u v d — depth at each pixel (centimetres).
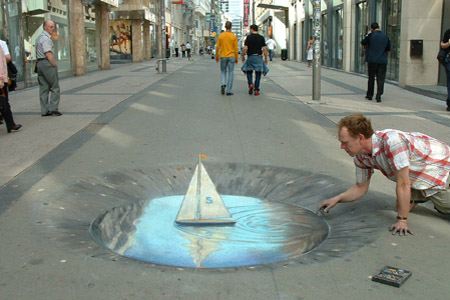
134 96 1336
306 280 340
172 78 2008
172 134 831
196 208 457
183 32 7712
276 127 892
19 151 714
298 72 2367
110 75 2238
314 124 920
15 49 1623
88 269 354
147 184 567
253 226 446
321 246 403
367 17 2022
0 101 825
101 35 2755
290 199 525
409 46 1476
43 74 993
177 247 399
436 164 436
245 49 1354
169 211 484
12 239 407
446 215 464
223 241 412
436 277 346
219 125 911
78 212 478
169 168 627
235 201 517
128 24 4078
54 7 2042
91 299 314
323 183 568
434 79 1486
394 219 457
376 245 399
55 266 359
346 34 2295
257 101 1238
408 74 1490
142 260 372
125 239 414
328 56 2739
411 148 428
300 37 3822
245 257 380
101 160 665
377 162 436
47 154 696
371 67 1216
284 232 434
